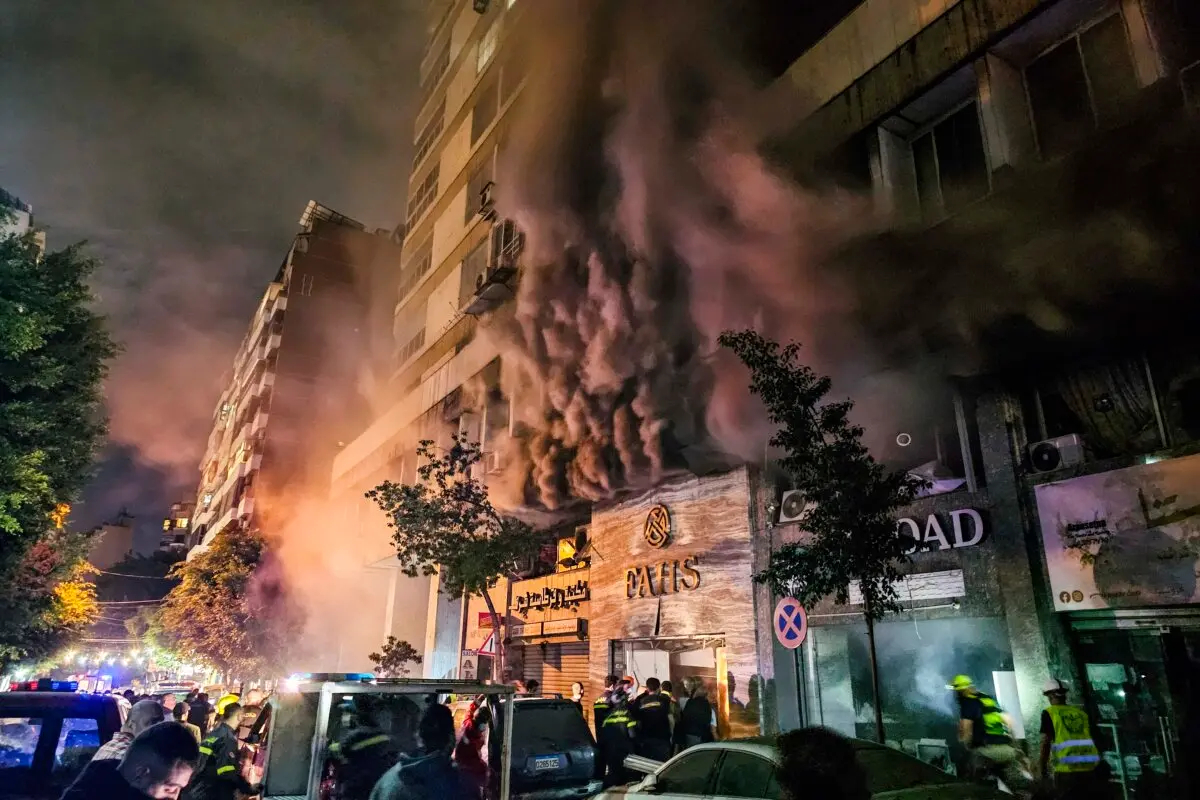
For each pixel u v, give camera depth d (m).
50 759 5.70
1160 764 7.69
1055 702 7.63
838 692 11.20
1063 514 8.70
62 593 19.69
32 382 11.49
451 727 4.35
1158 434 8.38
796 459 8.22
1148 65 8.24
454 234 27.27
